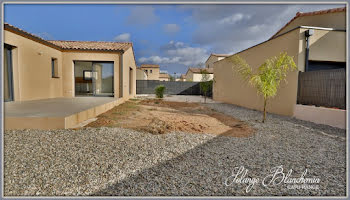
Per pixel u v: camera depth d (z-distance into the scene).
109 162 2.56
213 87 14.57
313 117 5.65
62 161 2.52
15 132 3.49
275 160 2.83
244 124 5.29
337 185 2.18
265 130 4.63
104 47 10.31
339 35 6.40
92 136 3.44
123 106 8.22
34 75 7.42
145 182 2.14
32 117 3.74
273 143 3.64
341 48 6.43
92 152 2.82
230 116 6.70
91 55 9.62
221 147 3.33
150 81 19.80
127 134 3.68
